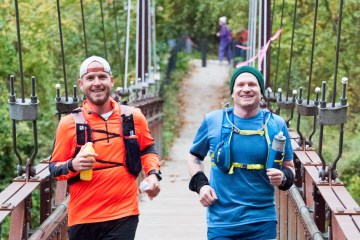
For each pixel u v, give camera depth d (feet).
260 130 25.91
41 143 87.86
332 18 93.30
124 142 26.03
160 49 139.23
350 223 23.18
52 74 96.84
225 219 25.98
